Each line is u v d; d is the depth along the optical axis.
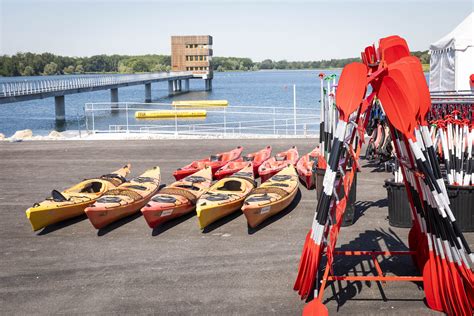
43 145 21.78
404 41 7.06
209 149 19.48
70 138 23.59
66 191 11.86
